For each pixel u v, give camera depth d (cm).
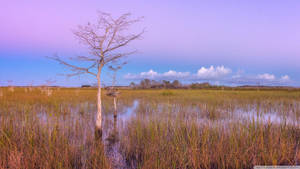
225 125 789
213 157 473
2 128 611
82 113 1169
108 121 995
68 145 521
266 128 682
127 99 2139
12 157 431
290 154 473
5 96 2048
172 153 484
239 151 475
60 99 1914
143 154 510
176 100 1942
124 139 627
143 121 870
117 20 723
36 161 435
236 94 2884
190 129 689
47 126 667
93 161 453
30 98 1909
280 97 2222
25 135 598
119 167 448
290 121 888
